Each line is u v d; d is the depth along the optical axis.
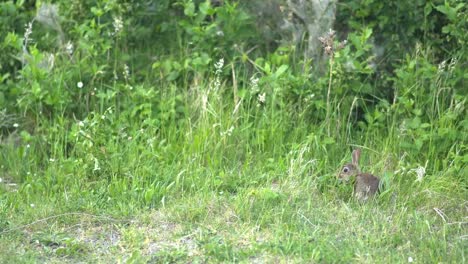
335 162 11.80
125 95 12.72
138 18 13.82
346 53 12.28
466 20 12.34
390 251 9.65
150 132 12.12
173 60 13.38
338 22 13.41
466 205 10.80
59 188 11.21
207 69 12.83
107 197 10.95
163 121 12.22
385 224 10.20
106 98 12.62
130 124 12.34
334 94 12.36
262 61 13.02
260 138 11.91
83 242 9.95
